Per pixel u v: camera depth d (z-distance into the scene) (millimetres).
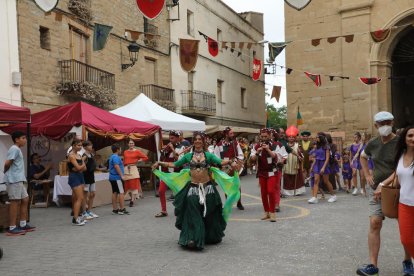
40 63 15164
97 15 18328
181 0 25297
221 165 7270
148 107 16312
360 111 24016
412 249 4805
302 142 15586
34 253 6906
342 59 24406
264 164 9180
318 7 24938
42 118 12961
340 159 14984
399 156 4957
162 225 9086
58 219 10250
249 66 36031
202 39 27859
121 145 18875
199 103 26844
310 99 25203
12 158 8469
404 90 26812
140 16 21656
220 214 7242
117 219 10031
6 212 8844
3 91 13711
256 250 6770
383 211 5043
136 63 21266
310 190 14852
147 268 5910
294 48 25547
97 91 17094
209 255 6535
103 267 6012
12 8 14055
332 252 6539
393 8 23141
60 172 12469
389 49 23625
